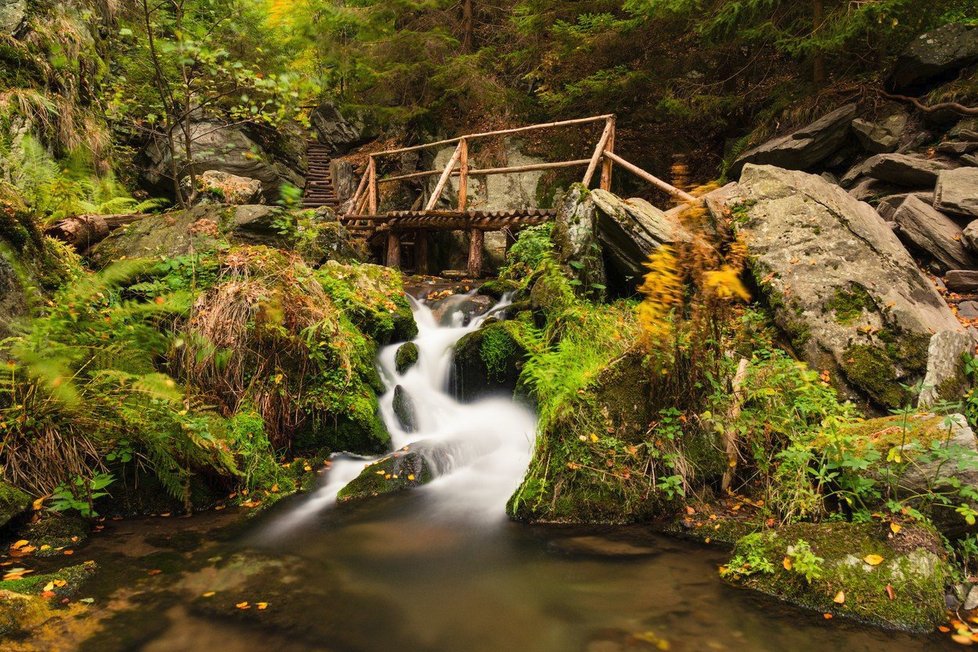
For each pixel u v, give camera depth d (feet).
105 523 10.96
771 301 14.80
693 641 7.57
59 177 18.76
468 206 40.50
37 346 10.75
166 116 22.36
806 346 13.69
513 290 21.02
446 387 17.15
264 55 31.45
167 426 11.60
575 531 10.84
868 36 26.48
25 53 23.16
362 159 51.01
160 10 22.21
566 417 11.67
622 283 18.39
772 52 31.94
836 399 12.41
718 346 11.55
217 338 13.62
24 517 10.11
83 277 13.80
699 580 9.07
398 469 13.19
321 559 9.83
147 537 10.48
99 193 19.98
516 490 11.97
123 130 36.04
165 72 24.61
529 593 8.79
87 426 11.27
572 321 14.87
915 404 12.07
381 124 50.26
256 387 13.69
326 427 14.33
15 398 10.82
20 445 10.67
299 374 14.28
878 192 22.17
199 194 29.32
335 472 13.64
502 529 11.02
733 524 10.31
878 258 15.01
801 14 28.04
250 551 10.05
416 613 8.25
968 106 22.00
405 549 10.22
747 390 11.66
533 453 12.21
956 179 18.61
